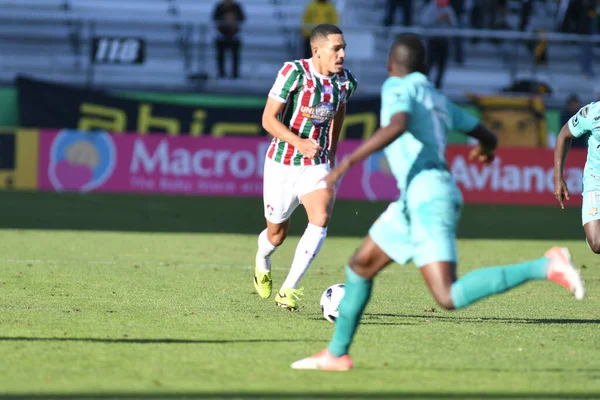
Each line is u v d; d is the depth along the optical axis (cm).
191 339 2017
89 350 1869
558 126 7038
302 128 2488
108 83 7456
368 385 1623
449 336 2134
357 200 6675
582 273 3544
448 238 1617
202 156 6594
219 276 3164
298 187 2475
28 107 6700
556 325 2322
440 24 7656
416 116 1628
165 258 3622
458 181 6731
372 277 1702
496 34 7469
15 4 8400
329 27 2442
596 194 2664
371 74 7800
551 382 1670
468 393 1577
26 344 1911
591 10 7994
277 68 8081
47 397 1494
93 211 5444
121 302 2531
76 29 8300
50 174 6500
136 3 8638
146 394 1523
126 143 6544
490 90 8219
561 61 8581
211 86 7388
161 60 8138
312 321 2311
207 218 5294
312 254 2441
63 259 3488
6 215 5109
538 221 5744
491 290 1581
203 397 1511
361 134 6719
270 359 1825
